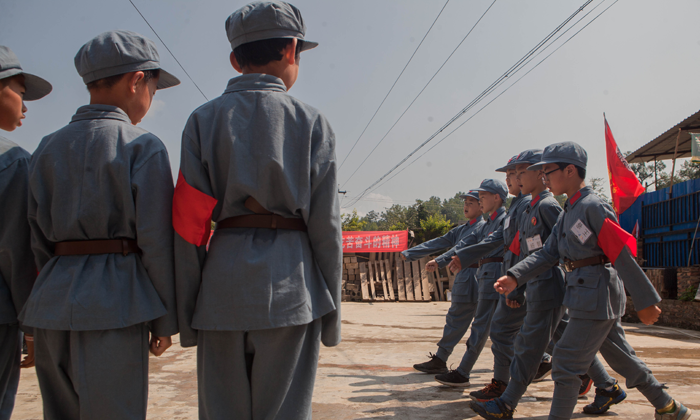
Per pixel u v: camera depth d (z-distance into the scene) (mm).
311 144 1452
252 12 1525
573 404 2322
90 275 1386
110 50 1556
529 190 3059
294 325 1343
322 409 2990
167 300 1454
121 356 1369
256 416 1356
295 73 1647
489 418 2740
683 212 10016
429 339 6254
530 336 2719
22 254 1675
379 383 3721
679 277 9305
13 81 1775
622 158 11258
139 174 1443
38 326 1352
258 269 1322
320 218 1443
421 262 13969
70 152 1453
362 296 13617
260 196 1360
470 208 4383
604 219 2264
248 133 1393
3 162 1634
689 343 6496
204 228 1398
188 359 4684
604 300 2285
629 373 2557
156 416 2812
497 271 3666
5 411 1796
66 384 1386
